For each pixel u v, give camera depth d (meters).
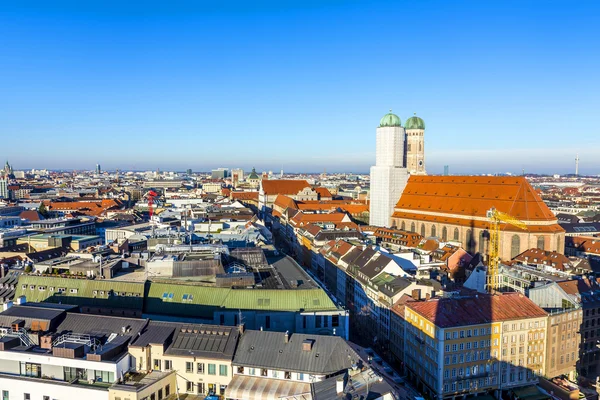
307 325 120.56
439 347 118.50
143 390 84.69
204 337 96.06
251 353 92.19
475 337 121.88
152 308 124.94
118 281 129.50
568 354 137.88
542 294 148.88
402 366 138.38
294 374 87.94
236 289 124.50
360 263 181.62
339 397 75.00
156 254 152.62
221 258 150.25
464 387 121.50
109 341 94.81
